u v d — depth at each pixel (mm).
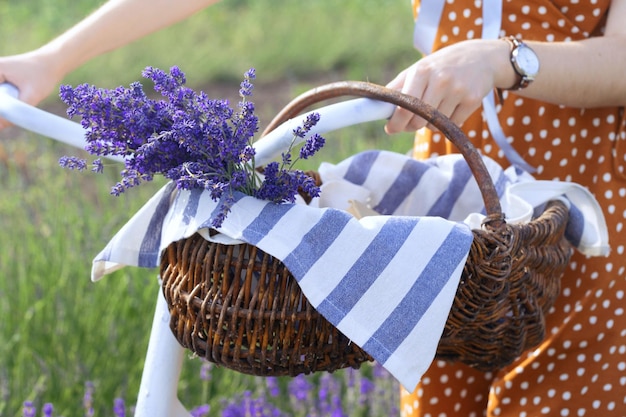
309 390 2543
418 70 1396
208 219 1237
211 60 7387
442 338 1324
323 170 1649
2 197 3588
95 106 1251
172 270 1298
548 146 1721
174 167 1263
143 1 1711
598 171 1715
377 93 1344
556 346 1743
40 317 2635
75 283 2762
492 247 1264
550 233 1370
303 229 1232
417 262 1235
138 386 2529
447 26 1728
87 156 4270
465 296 1279
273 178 1256
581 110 1699
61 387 2473
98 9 1729
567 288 1740
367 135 4840
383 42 8039
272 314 1216
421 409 1909
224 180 1254
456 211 1639
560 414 1766
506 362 1458
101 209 3746
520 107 1718
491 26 1655
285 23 8719
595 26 1669
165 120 1267
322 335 1245
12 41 7805
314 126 1359
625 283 1763
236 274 1230
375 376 2627
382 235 1241
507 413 1796
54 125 1392
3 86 1568
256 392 2576
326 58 7609
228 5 9500
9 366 2588
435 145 1817
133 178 1255
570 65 1497
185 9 1744
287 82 7230
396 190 1646
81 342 2607
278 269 1230
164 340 1419
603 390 1774
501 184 1592
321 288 1212
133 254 1377
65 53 1648
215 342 1246
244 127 1246
